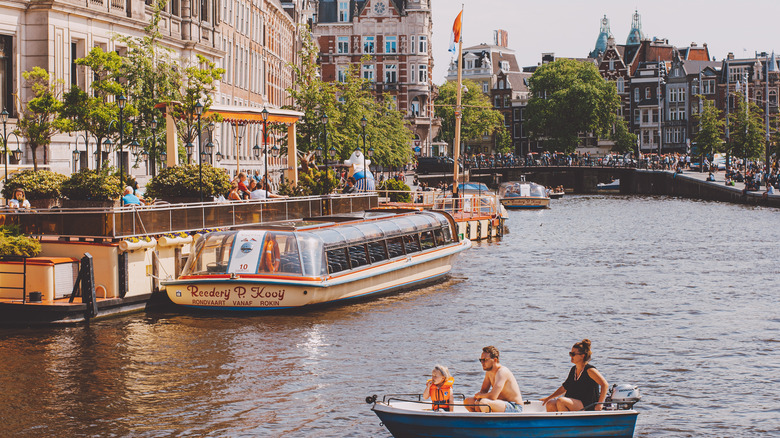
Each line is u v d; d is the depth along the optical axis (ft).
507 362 72.18
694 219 226.79
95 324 82.64
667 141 540.93
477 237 177.88
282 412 59.11
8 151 120.67
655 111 546.26
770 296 105.09
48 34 130.00
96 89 125.90
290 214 111.24
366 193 135.03
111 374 67.26
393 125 314.76
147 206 89.45
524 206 281.95
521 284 114.62
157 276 90.33
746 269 130.00
